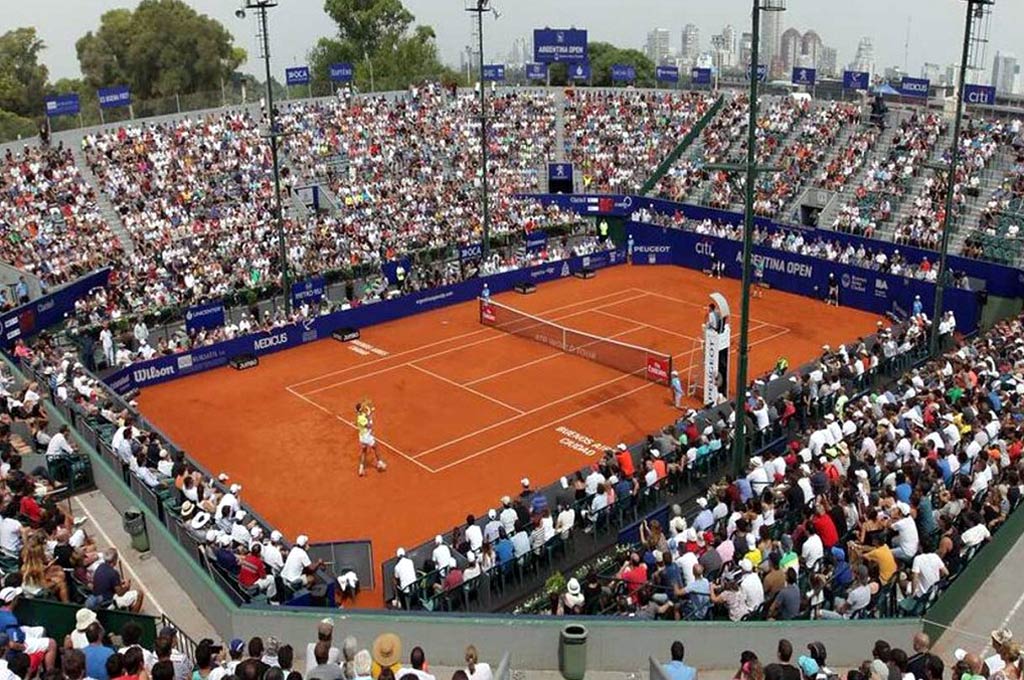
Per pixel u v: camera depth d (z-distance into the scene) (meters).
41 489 20.41
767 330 45.41
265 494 28.66
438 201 60.94
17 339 38.38
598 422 33.84
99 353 39.19
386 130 69.88
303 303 48.97
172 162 59.81
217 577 17.86
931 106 65.38
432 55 114.75
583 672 14.98
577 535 24.34
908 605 17.08
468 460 30.84
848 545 18.83
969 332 43.53
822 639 15.27
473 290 51.06
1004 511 20.22
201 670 12.41
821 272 50.44
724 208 58.62
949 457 22.38
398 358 41.59
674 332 45.09
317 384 38.47
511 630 15.23
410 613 15.66
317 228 54.59
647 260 59.47
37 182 54.03
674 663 12.49
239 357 40.72
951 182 35.03
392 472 30.02
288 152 64.31
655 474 25.45
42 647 12.86
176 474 23.84
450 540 24.14
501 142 70.62
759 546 18.67
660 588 17.12
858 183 56.22
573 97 76.62
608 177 66.44
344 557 21.91
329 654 12.14
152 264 47.94
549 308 49.56
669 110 72.31
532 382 38.19
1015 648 12.87
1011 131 55.22
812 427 30.62
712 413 31.78
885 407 26.97
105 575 16.06
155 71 100.69
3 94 90.19
